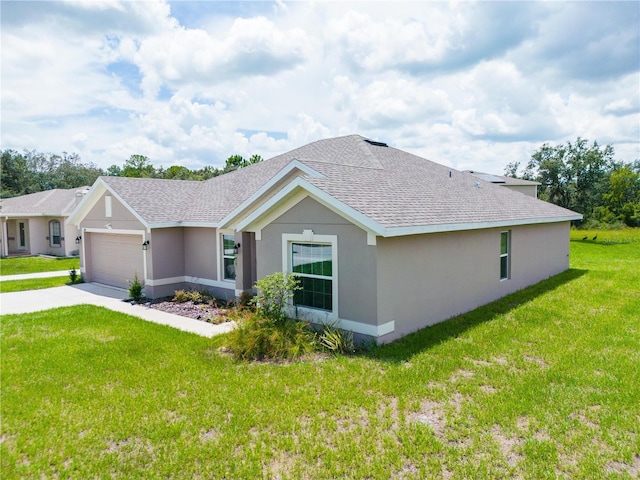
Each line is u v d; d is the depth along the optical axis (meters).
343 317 9.17
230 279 14.66
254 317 9.39
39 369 7.69
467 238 11.80
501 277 14.31
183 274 16.05
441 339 9.12
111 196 16.61
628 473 4.45
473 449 4.89
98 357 8.34
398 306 9.19
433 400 6.20
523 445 4.95
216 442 5.17
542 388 6.52
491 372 7.18
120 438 5.30
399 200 10.38
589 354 8.10
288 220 10.23
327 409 5.96
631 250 31.58
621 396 6.23
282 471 4.57
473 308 12.15
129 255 16.27
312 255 9.91
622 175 51.16
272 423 5.61
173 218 15.51
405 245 9.35
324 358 8.16
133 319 11.66
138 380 7.15
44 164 68.25
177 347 9.00
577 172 57.78
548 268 17.81
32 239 29.28
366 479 4.41
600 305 12.32
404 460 4.73
